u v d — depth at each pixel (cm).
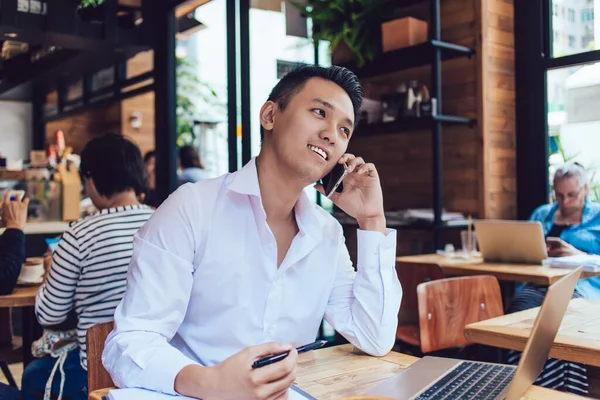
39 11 370
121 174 184
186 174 511
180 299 110
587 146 333
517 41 363
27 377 184
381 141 429
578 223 306
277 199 118
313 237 122
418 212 361
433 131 344
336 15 392
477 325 152
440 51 347
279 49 377
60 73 505
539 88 353
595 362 125
